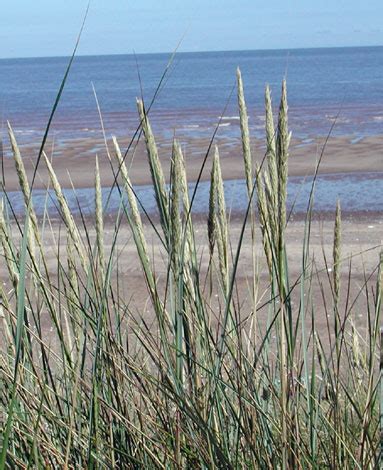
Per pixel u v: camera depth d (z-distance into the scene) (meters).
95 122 37.12
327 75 89.56
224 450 2.01
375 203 15.38
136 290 8.29
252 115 37.47
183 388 1.97
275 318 2.01
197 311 2.07
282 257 1.83
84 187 17.95
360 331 5.18
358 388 2.74
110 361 2.02
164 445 2.01
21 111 48.28
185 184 2.05
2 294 1.99
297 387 2.16
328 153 22.89
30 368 2.08
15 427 1.88
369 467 2.05
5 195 2.01
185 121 35.75
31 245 1.96
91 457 1.84
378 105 43.03
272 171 1.83
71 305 2.11
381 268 2.10
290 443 2.00
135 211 1.95
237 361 2.13
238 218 13.30
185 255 2.06
